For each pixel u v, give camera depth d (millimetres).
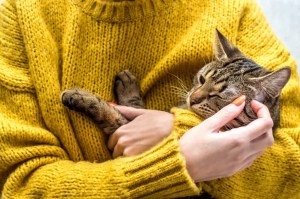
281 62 885
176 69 845
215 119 712
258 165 781
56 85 811
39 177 746
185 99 870
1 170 793
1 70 809
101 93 833
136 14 819
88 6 819
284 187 815
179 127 755
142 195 695
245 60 854
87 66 827
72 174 730
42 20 831
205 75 863
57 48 846
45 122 812
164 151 688
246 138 695
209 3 877
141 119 797
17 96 806
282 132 825
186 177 673
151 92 860
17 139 777
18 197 750
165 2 836
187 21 862
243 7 890
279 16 1366
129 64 848
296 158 795
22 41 828
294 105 887
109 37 822
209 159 693
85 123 807
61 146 818
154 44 847
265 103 810
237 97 782
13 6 840
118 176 700
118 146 785
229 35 862
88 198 704
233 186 770
